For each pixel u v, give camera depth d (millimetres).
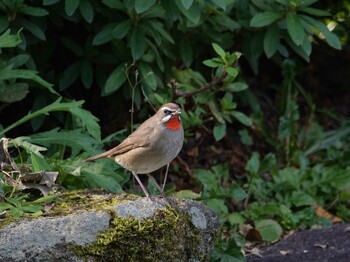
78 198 8883
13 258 7863
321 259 10750
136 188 11906
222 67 10953
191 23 11609
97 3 11570
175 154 9289
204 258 8883
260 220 12250
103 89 12164
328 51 16172
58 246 7977
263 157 14562
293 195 12766
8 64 10922
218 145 14273
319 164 13805
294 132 14367
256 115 14406
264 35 12766
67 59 12797
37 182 9062
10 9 10836
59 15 11633
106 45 12203
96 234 8078
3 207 8391
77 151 10656
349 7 15281
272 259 10922
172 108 9070
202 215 8875
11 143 9719
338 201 13305
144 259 8281
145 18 11266
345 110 17062
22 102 12578
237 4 12578
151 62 11977
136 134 9227
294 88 15047
